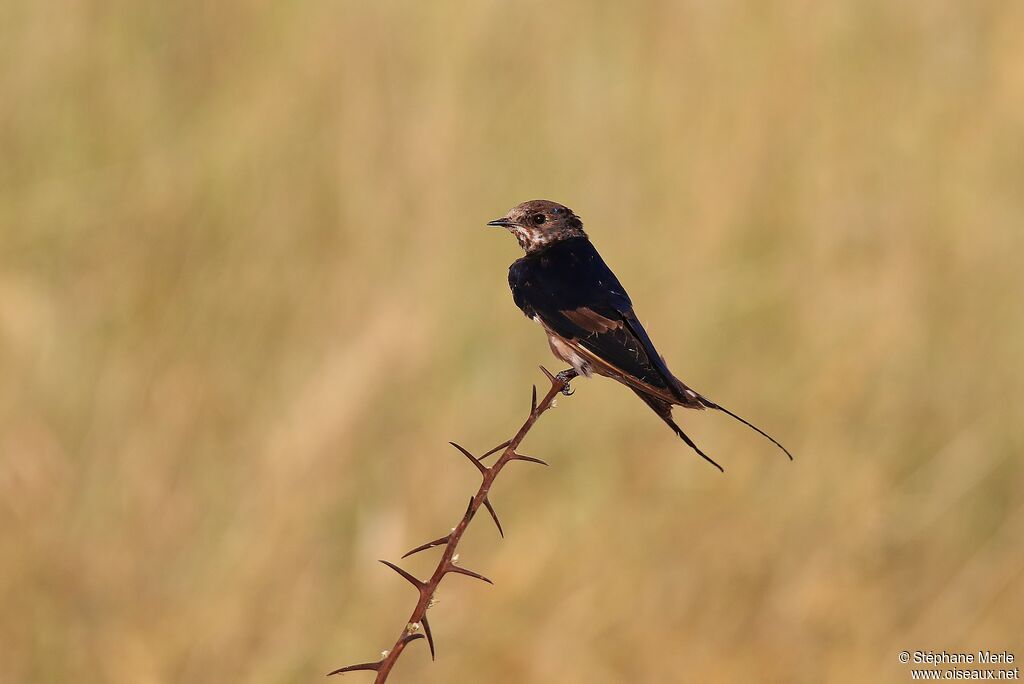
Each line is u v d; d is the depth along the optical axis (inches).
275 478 491.8
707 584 484.1
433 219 562.6
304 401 510.9
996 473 529.3
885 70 647.8
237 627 461.1
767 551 492.7
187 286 542.3
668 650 464.8
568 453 518.3
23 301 522.6
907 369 552.4
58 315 525.3
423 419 516.7
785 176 607.2
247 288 544.4
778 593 483.8
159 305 534.6
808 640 473.7
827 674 462.9
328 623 472.4
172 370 519.8
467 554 496.4
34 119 577.0
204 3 610.2
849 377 544.1
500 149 593.6
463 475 508.1
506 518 505.0
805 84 628.1
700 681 460.4
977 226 609.3
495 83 605.9
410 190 569.0
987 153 633.6
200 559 480.4
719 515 502.0
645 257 577.6
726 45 635.5
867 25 655.1
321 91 590.6
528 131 598.5
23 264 539.2
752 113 616.1
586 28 627.5
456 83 593.0
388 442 512.1
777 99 621.6
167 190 561.6
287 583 474.3
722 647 472.4
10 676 445.7
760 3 645.3
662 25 633.6
